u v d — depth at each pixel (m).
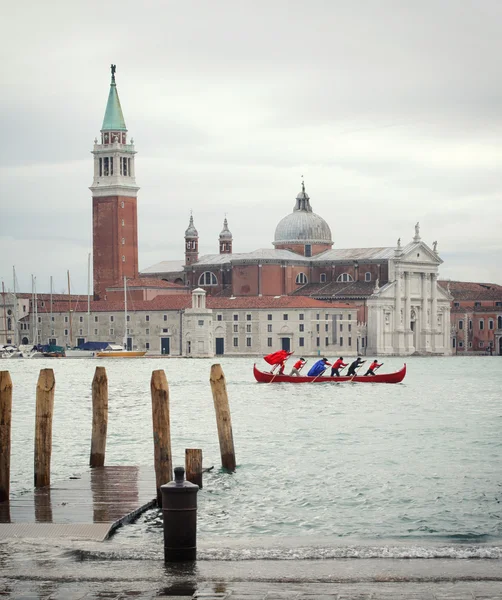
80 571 32.50
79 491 46.78
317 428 81.56
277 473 56.34
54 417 91.94
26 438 73.69
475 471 57.81
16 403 112.00
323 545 38.06
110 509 42.69
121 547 35.91
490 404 109.00
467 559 34.47
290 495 50.16
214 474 55.31
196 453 49.41
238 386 136.25
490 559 34.47
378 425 84.31
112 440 73.19
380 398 116.44
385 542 39.94
